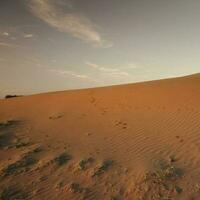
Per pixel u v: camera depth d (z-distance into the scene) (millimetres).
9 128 12719
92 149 9102
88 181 6883
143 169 7277
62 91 25594
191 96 15023
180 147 8617
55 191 6457
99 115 13984
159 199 5922
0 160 8562
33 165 8062
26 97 24109
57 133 11445
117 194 6211
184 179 6691
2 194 6383
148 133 10266
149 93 17531
